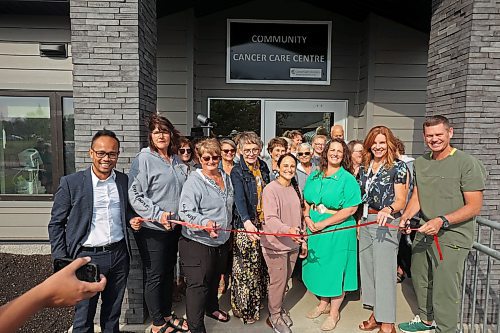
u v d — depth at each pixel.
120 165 3.12
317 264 3.07
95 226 2.44
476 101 3.15
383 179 2.89
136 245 3.14
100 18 3.04
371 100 5.90
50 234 2.39
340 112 6.27
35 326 3.35
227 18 6.04
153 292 2.88
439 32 3.57
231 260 3.36
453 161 2.50
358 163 3.64
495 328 3.23
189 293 2.75
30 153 5.44
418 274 2.85
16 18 5.21
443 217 2.43
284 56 6.12
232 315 3.26
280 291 2.94
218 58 6.09
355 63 6.22
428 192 2.62
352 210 2.95
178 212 2.76
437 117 2.52
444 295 2.58
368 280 3.15
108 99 3.09
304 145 3.63
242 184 2.99
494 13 3.08
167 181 2.77
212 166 2.72
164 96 5.75
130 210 2.70
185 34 5.68
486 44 3.11
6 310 0.76
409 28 5.80
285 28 6.08
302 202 3.25
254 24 6.06
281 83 6.15
